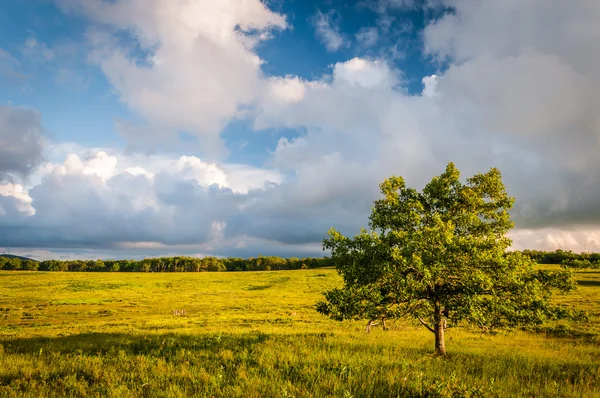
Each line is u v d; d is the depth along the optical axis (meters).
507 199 14.09
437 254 11.57
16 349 15.45
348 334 22.39
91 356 13.15
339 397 7.86
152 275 148.25
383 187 15.00
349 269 13.11
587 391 8.88
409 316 13.45
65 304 63.72
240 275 143.50
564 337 24.05
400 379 9.04
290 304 59.19
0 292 88.44
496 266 11.97
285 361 11.30
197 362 11.48
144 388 8.92
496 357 13.99
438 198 14.80
